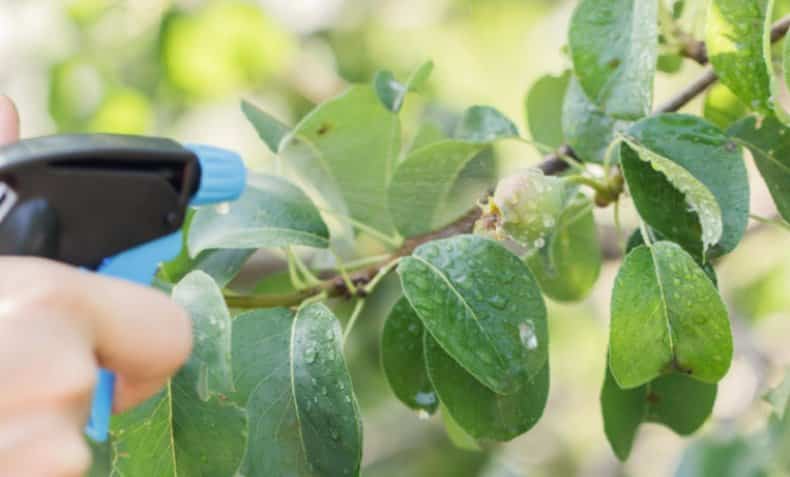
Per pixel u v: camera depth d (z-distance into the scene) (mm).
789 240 1416
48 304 616
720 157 804
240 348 809
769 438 1050
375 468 1479
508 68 1702
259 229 839
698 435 1148
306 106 1562
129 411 778
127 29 1500
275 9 1501
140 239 684
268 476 798
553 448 1600
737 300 1443
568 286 966
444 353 807
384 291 1303
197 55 1490
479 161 867
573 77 884
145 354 634
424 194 866
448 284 789
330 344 804
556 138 971
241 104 910
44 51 1508
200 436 782
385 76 891
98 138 679
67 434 599
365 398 1389
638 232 835
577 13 839
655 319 777
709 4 824
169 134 1563
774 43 870
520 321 786
